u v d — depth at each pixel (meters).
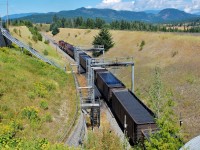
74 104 35.16
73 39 123.00
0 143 20.61
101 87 44.34
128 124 28.31
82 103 34.62
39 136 25.16
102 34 84.50
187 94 39.41
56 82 42.62
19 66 43.31
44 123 27.91
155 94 25.31
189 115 33.59
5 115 27.00
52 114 30.39
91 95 39.81
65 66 63.44
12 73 37.91
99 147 22.66
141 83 49.03
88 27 143.62
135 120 25.95
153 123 25.09
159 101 24.88
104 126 32.38
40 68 47.59
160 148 16.88
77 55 66.25
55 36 144.75
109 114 36.34
